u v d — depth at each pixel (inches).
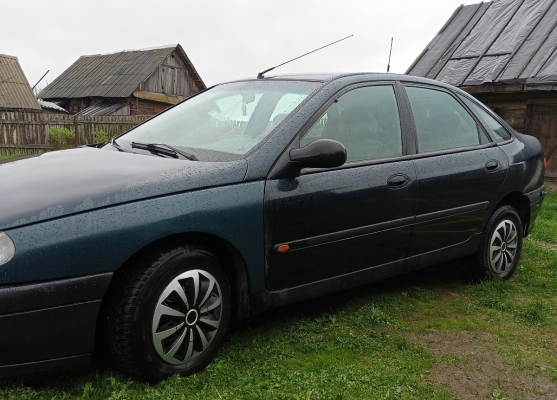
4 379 103.3
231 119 143.2
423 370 126.3
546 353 140.1
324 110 137.4
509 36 544.4
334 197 132.4
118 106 1268.5
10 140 634.8
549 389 123.0
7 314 94.0
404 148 153.1
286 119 131.9
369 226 141.5
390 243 148.9
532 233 267.4
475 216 174.2
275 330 138.9
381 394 112.7
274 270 125.6
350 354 131.0
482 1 632.4
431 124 165.0
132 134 156.9
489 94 514.6
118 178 110.1
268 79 159.5
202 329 116.7
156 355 108.7
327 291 139.3
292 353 128.1
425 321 155.5
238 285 123.2
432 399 114.7
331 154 121.2
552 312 166.9
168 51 1365.7
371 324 148.6
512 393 120.4
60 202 100.9
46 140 663.8
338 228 135.0
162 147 134.3
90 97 1316.4
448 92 177.0
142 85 1309.1
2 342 94.7
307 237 129.4
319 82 145.6
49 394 104.2
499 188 180.5
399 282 185.6
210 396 105.8
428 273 197.8
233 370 117.7
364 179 139.0
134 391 105.3
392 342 139.3
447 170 161.3
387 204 144.4
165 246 111.0
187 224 109.3
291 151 126.3
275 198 122.6
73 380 110.3
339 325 145.4
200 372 116.1
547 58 478.6
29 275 95.1
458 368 129.6
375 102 151.6
